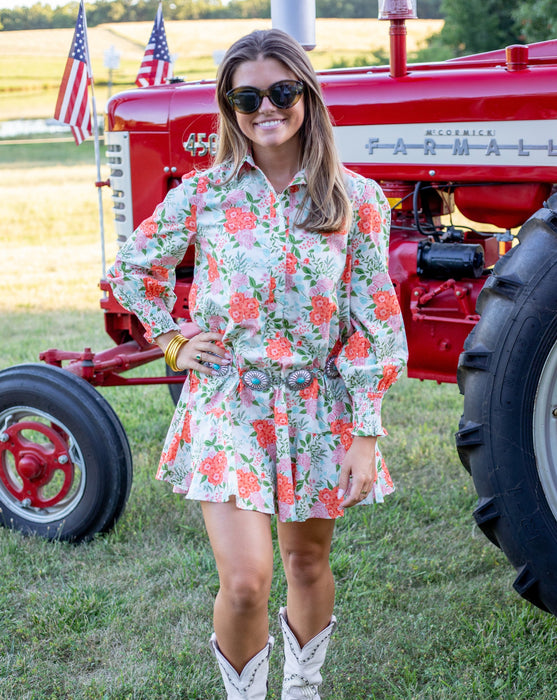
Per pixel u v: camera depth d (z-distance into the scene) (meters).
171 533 3.45
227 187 1.96
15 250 11.46
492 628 2.67
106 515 3.35
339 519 3.47
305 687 2.24
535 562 2.42
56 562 3.22
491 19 17.16
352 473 1.97
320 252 1.92
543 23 14.75
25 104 34.09
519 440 2.39
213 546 1.95
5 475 3.51
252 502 1.91
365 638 2.69
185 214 2.00
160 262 2.06
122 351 3.78
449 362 3.11
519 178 2.82
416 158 3.00
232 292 1.93
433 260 3.02
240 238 1.93
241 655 1.99
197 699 2.46
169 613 2.87
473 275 3.02
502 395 2.40
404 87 2.98
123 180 3.73
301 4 3.40
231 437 1.95
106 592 3.00
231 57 1.89
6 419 3.46
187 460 2.07
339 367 2.00
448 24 17.77
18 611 2.92
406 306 3.12
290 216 1.93
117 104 3.68
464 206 3.06
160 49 4.55
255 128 1.90
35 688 2.51
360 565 3.09
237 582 1.89
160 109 3.57
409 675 2.49
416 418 4.68
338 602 2.90
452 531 3.37
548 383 2.37
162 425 4.62
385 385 1.99
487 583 2.97
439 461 4.05
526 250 2.42
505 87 2.79
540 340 2.35
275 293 1.93
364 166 3.10
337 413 2.03
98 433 3.29
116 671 2.58
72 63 4.04
